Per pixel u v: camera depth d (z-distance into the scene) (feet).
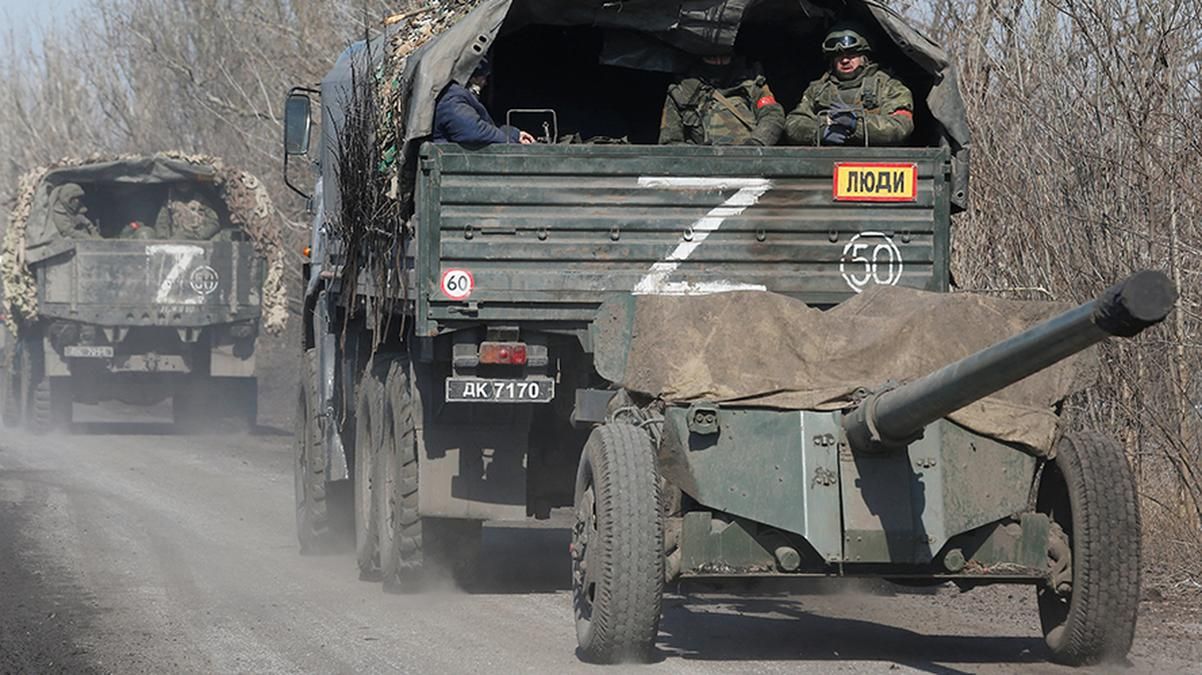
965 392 55.52
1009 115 101.55
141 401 197.88
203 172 197.26
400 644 69.46
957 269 105.19
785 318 65.57
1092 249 93.97
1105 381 94.02
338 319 104.12
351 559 100.37
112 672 64.69
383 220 86.28
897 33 79.25
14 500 123.85
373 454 89.45
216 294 196.24
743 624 74.69
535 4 84.64
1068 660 64.59
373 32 205.57
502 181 76.84
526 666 64.08
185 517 116.67
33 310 191.52
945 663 65.31
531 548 101.81
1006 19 102.68
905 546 62.59
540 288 77.10
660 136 86.48
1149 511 90.02
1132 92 94.02
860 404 62.59
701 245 77.82
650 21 84.94
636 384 65.92
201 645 69.77
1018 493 63.93
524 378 77.30
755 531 63.36
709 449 63.72
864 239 78.69
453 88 76.95
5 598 81.76
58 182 194.39
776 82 90.27
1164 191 90.89
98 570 91.25
